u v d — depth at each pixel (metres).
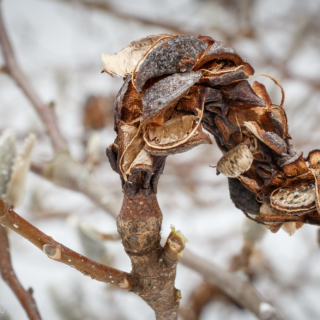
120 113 0.20
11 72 0.43
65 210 0.66
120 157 0.20
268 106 0.20
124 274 0.21
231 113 0.20
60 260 0.21
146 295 0.21
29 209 0.58
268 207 0.21
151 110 0.19
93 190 0.37
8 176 0.26
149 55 0.19
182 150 0.19
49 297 0.37
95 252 0.29
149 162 0.20
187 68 0.19
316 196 0.20
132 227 0.21
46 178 0.37
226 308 0.44
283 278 0.56
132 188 0.20
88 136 0.56
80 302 0.42
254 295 0.31
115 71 0.20
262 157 0.21
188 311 0.43
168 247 0.21
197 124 0.20
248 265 0.31
